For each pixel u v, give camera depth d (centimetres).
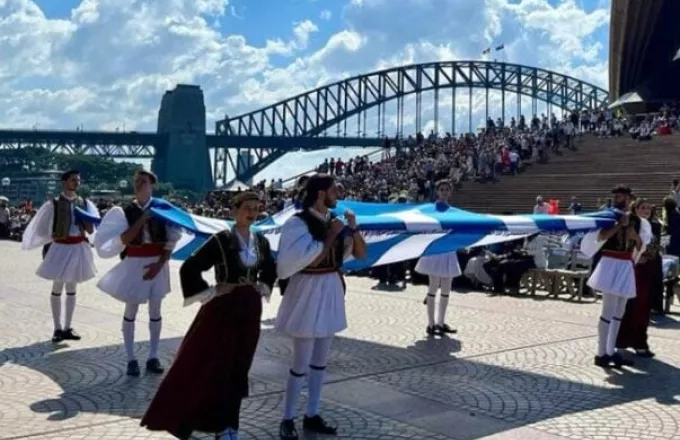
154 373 829
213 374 531
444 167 4200
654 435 633
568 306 1401
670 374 862
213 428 532
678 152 3541
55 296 1006
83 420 654
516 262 1584
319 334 607
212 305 547
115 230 806
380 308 1361
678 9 6762
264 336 1066
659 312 1314
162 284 832
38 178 11069
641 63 7481
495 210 3431
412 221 865
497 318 1247
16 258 2439
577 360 927
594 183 3403
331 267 623
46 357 909
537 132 4644
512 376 841
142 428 632
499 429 648
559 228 905
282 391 764
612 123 4681
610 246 895
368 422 665
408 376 836
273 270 578
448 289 1099
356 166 5294
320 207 606
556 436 630
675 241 1605
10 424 639
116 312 1259
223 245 550
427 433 636
